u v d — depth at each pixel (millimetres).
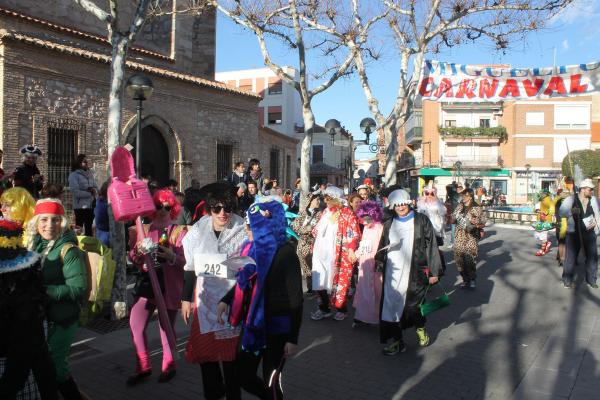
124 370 4664
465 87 11148
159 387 4297
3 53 11242
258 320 3148
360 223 6848
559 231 10883
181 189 16094
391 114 11328
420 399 4137
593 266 8578
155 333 5789
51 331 3307
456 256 8656
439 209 10133
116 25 6469
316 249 6719
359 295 6176
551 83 10742
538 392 4266
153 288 4164
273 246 3238
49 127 12312
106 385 4324
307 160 10430
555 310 7113
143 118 14820
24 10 13625
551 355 5207
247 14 10656
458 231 8633
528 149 50875
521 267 10789
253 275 3297
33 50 11828
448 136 51438
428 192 10289
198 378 4504
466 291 8445
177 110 16094
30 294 2762
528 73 10867
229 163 18516
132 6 16844
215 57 19828
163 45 18047
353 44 11000
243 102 18891
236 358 3307
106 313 6438
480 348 5469
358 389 4336
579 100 50062
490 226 22016
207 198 3793
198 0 11977
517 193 50875
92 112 13398
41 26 13484
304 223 7898
